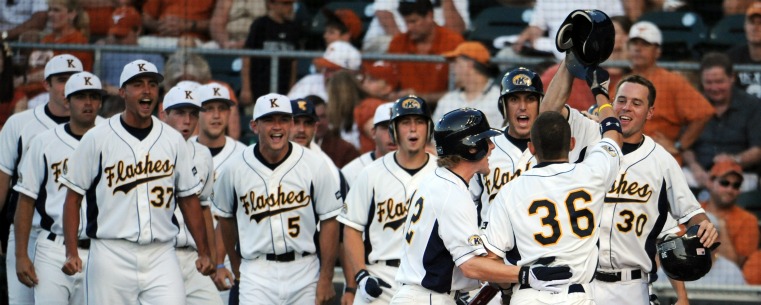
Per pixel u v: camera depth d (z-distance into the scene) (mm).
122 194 27359
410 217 22797
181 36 41688
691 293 33938
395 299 22922
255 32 40594
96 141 27203
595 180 21109
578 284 20953
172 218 28172
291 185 29500
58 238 30219
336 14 41500
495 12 42594
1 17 41844
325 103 37562
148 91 27375
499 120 37125
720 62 36844
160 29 41844
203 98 33656
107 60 39812
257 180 29547
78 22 41688
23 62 39500
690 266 23922
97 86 30547
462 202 21750
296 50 41000
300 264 29812
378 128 31844
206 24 41969
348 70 37969
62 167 30203
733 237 35531
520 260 21328
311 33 42250
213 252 30812
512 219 21359
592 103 35875
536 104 25328
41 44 38875
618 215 24844
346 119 37750
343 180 32156
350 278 29078
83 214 29703
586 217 21016
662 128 37031
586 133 24844
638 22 39719
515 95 25281
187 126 31453
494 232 21531
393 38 40406
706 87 37094
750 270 35156
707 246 24000
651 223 25094
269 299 29469
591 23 21547
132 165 27375
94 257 27516
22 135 31781
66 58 32250
